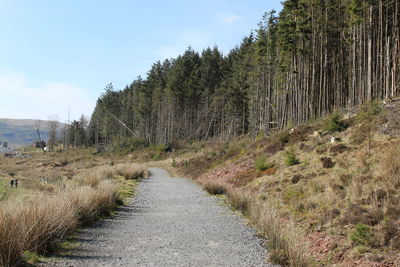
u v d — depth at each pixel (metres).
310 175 13.51
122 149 80.00
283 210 10.69
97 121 102.88
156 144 77.75
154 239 7.79
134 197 15.38
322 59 39.03
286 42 36.38
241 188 17.20
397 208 7.64
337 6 36.50
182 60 91.81
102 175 22.08
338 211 8.90
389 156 10.80
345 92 38.88
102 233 8.15
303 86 37.78
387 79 25.39
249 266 5.98
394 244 6.45
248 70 59.47
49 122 106.38
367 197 8.95
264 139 26.16
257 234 8.53
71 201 8.90
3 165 56.06
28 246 5.79
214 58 83.00
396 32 29.91
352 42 31.73
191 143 72.12
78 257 6.05
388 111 16.00
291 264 5.98
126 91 121.75
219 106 73.81
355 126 16.98
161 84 92.38
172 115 79.94
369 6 28.41
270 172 17.05
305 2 36.25
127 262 5.92
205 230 8.94
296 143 19.52
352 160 13.12
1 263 5.05
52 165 56.12
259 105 49.25
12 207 6.43
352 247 6.94
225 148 37.84
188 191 18.62
